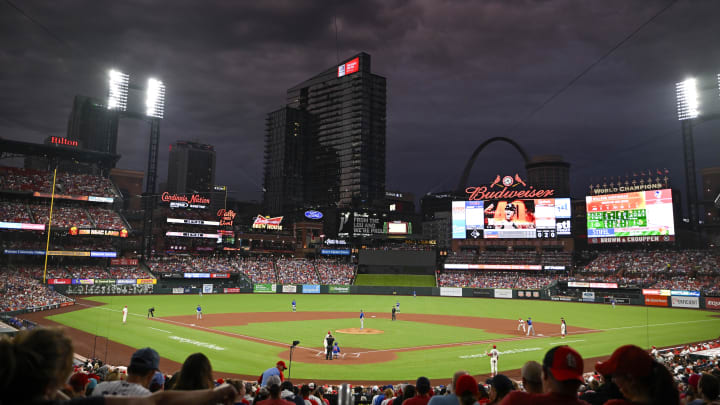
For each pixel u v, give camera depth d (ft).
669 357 103.96
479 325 198.49
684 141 364.79
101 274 307.37
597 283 322.14
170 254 398.01
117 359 118.73
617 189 352.69
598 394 21.76
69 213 333.83
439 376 107.55
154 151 369.09
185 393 10.03
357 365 118.52
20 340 8.93
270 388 26.89
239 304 272.31
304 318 216.95
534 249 388.98
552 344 150.71
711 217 527.81
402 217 496.64
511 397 14.14
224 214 427.74
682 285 294.46
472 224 398.01
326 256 462.60
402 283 382.83
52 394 9.16
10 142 333.42
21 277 265.34
